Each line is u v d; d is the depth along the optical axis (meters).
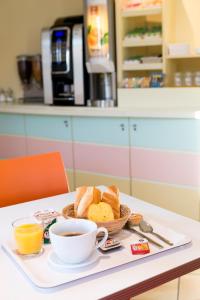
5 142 3.83
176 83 3.14
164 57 3.07
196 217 2.75
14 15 4.09
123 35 3.21
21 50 4.12
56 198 1.55
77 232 1.05
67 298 0.83
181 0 3.22
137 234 1.14
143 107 3.17
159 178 2.87
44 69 3.55
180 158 2.74
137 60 3.19
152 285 0.91
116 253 1.02
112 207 1.18
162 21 3.01
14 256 1.02
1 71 4.26
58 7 3.84
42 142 3.53
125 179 3.06
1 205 1.61
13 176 1.65
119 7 3.13
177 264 0.96
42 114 3.41
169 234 1.12
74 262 0.96
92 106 3.35
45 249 1.07
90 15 3.15
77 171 3.35
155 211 1.35
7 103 4.04
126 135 2.98
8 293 0.86
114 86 3.30
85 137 3.22
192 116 2.61
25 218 1.26
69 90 3.50
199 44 3.21
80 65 3.30
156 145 2.84
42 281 0.89
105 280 0.90
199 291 1.99
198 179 2.69
